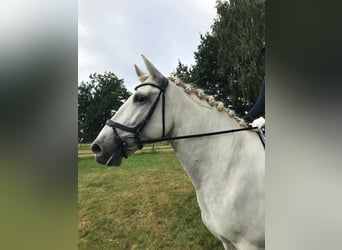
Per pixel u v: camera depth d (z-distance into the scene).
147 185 3.86
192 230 3.30
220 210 1.47
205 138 1.51
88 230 3.38
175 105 1.52
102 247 3.23
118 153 1.50
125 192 3.79
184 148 1.53
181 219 3.43
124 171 4.11
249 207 1.43
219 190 1.48
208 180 1.51
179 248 3.17
